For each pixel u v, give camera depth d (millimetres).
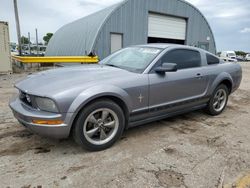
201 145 3336
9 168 2604
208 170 2650
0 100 5648
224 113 5109
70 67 3869
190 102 4172
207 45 19891
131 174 2527
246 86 9352
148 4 15438
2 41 10758
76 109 2730
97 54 13375
